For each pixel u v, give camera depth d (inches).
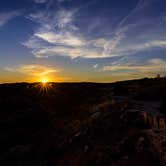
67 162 592.1
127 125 617.0
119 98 1476.4
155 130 518.0
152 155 391.9
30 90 3051.2
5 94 2588.6
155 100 1103.0
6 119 1605.6
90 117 1015.6
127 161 406.0
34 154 852.0
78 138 740.0
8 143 1134.4
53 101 2455.7
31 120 1621.6
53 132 1146.0
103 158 467.2
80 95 2955.2
